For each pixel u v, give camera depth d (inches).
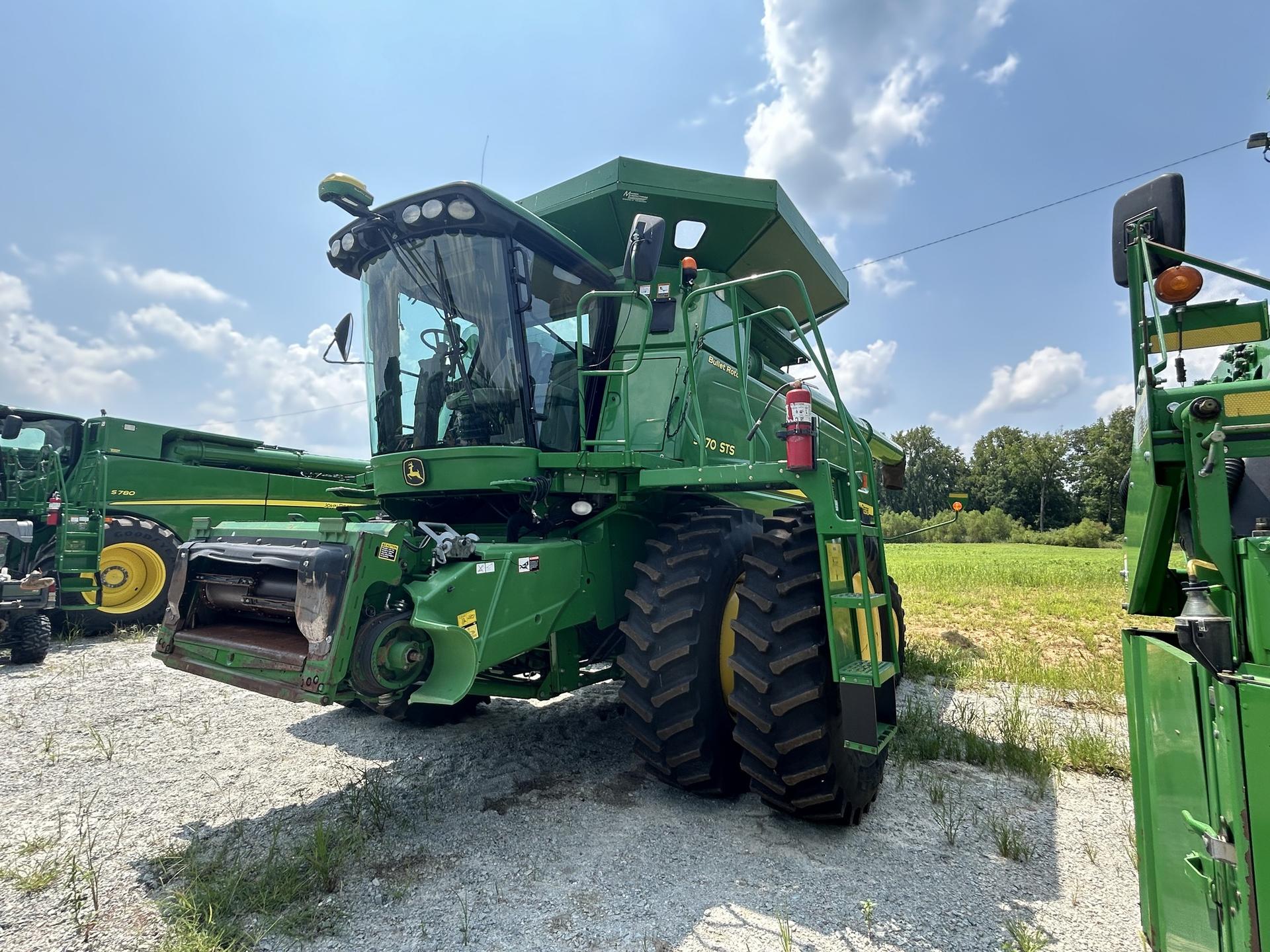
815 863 107.2
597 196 162.6
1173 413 74.2
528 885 99.6
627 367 158.9
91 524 318.0
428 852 109.6
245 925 89.4
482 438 142.3
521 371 142.9
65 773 144.2
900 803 131.2
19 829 118.6
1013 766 148.7
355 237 152.4
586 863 106.2
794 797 114.9
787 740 112.0
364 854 108.4
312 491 415.8
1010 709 191.0
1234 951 55.8
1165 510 75.2
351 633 104.3
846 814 116.0
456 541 113.9
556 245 153.5
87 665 251.8
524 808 126.6
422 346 149.8
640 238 122.4
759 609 116.6
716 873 103.5
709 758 121.6
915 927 90.5
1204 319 99.3
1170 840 67.6
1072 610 392.8
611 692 214.2
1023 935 86.2
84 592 308.7
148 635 318.3
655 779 140.6
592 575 140.2
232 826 119.2
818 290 215.0
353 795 125.6
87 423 344.5
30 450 346.6
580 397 139.6
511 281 141.9
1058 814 126.0
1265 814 52.7
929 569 733.9
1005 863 108.0
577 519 151.4
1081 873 105.0
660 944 86.2
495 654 114.0
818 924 91.0
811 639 113.8
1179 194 86.3
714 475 124.8
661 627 122.8
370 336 160.9
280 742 163.8
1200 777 61.1
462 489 138.5
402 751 157.1
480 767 146.9
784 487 148.3
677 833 116.8
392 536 109.7
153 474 348.2
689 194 162.9
